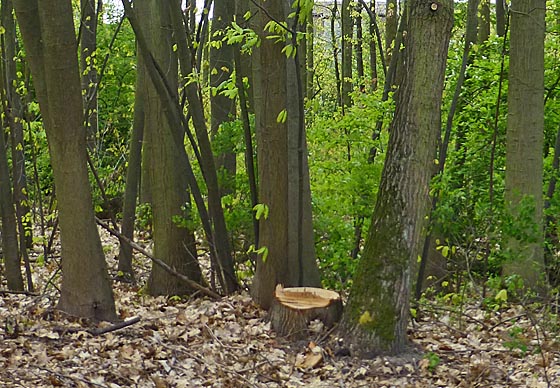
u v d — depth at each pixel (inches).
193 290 358.9
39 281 385.7
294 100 286.0
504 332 268.1
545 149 422.6
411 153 235.1
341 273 334.3
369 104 360.8
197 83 340.5
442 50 231.0
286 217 293.4
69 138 259.8
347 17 636.7
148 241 523.5
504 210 281.0
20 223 343.6
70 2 253.4
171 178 354.9
